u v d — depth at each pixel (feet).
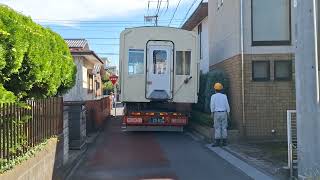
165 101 65.82
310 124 29.27
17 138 23.26
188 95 65.92
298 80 29.99
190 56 66.13
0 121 20.83
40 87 31.50
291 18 56.44
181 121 66.33
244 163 40.47
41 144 27.99
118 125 85.66
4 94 22.27
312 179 27.27
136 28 65.46
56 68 33.24
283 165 37.58
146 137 63.00
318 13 34.47
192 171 37.60
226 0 63.98
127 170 38.29
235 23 57.82
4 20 22.43
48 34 31.94
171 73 65.67
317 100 29.32
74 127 49.90
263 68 56.49
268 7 56.70
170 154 47.24
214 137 53.47
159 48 65.57
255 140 55.77
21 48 23.12
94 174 36.73
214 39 74.69
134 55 65.41
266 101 56.13
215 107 52.19
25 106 23.91
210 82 63.46
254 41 56.59
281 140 55.52
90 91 111.86
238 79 56.85
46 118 30.55
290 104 56.13
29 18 28.78
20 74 26.32
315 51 29.43
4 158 21.02
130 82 65.41
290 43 56.49
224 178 34.60
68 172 37.17
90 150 51.01
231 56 60.64
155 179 34.47
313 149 29.17
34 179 25.53
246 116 55.98
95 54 92.58
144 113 66.13
